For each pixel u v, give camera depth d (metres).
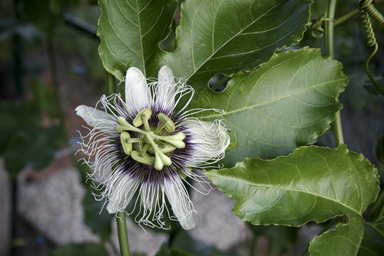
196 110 0.24
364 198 0.24
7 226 0.58
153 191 0.23
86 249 0.40
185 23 0.23
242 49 0.23
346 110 0.41
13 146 0.44
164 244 0.29
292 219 0.22
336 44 0.39
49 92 0.47
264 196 0.22
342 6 0.35
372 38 0.25
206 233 0.80
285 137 0.23
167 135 0.23
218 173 0.22
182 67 0.24
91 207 0.38
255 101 0.23
